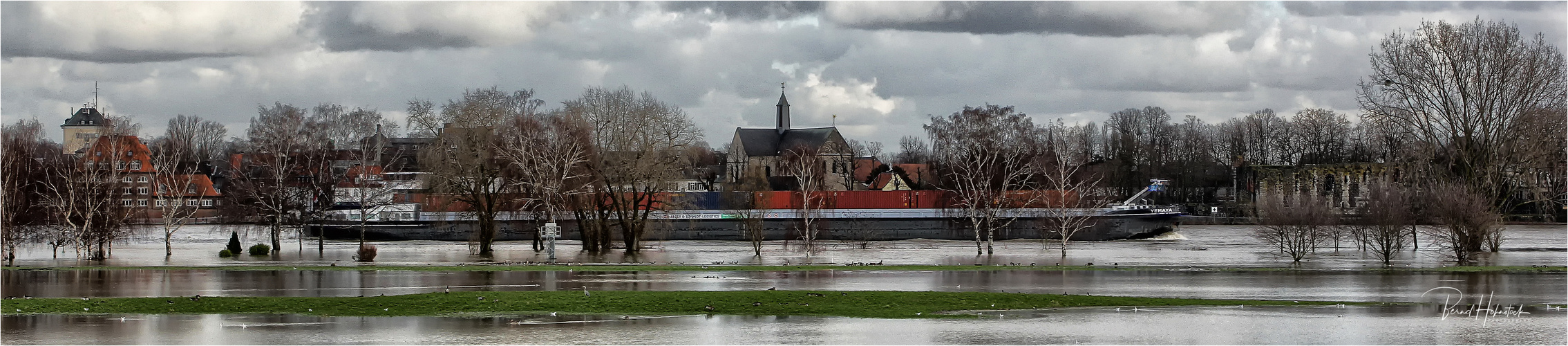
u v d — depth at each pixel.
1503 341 48.34
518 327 50.53
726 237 138.50
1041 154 158.38
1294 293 64.62
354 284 67.19
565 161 108.06
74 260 94.25
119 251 108.75
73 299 57.94
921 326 51.22
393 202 123.06
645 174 108.00
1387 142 143.38
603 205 110.88
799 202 145.25
